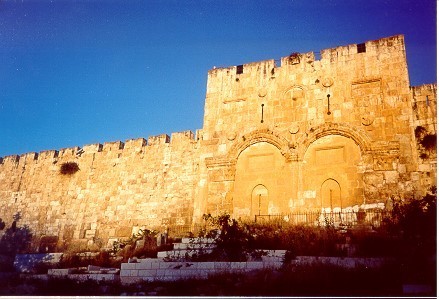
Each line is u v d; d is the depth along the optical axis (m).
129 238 29.80
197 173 30.31
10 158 39.25
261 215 24.67
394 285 13.87
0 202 37.78
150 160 32.66
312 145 24.86
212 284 15.45
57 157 37.19
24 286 17.16
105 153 34.94
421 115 22.98
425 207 20.55
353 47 25.86
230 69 29.14
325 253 18.38
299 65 27.02
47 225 34.75
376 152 23.05
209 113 28.44
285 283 14.36
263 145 26.25
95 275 19.36
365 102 24.31
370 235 19.92
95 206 33.41
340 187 23.36
